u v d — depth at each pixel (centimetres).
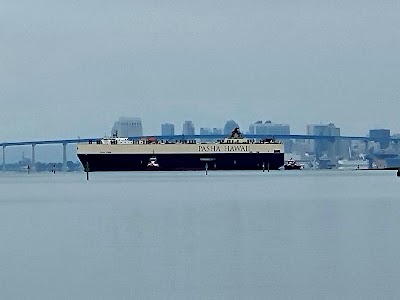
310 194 16975
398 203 13312
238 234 8100
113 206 13175
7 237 8050
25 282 5303
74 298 4784
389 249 6744
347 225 9012
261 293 4878
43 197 17050
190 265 5966
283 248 6900
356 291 4878
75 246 7200
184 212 11412
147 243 7369
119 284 5212
